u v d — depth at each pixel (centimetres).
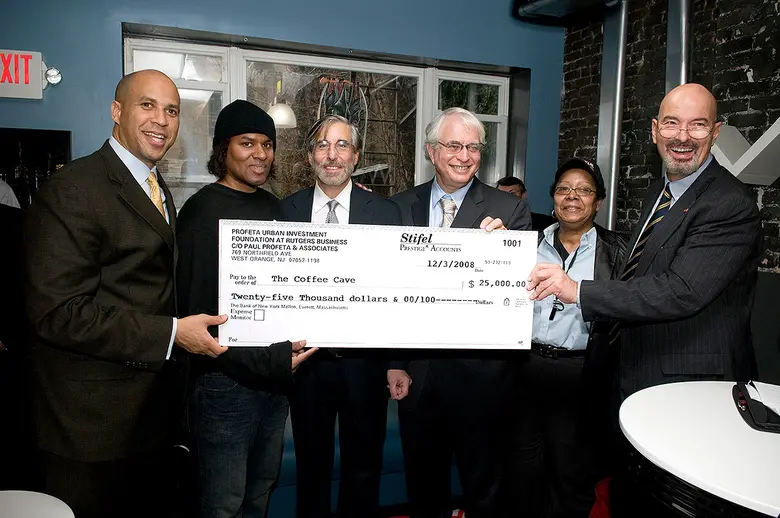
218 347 146
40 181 334
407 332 157
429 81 431
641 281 160
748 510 90
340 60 406
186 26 349
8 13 320
